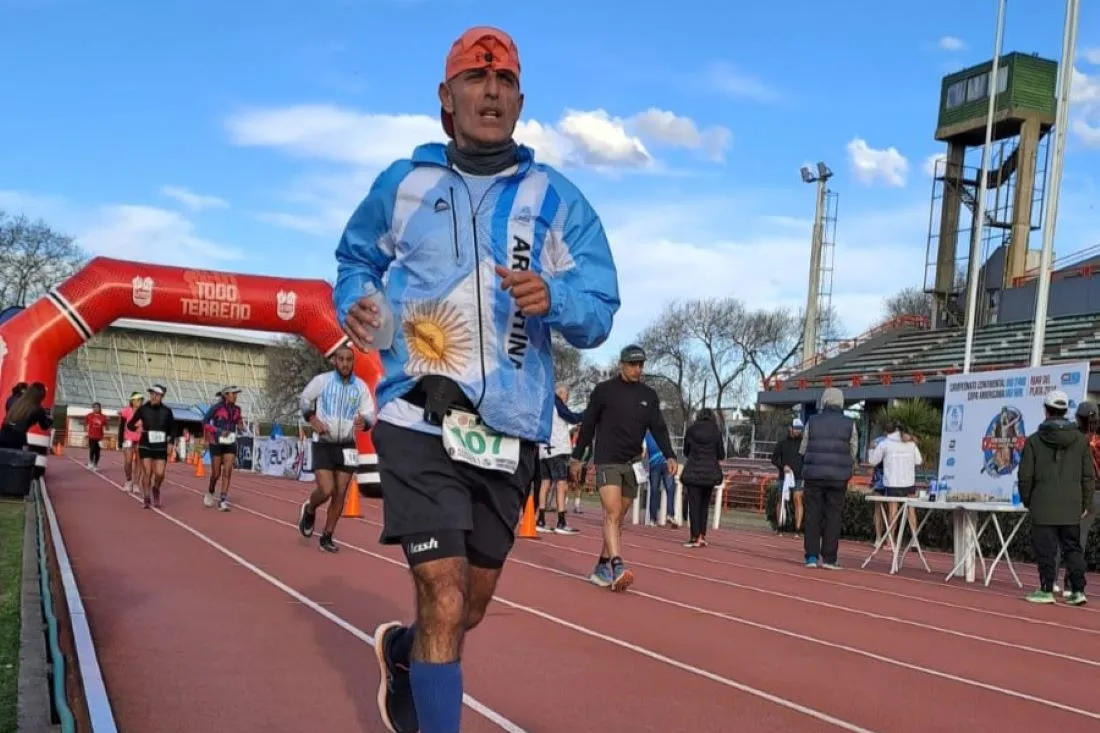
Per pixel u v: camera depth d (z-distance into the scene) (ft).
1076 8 61.46
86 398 289.53
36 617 19.86
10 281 188.55
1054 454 34.76
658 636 23.12
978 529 47.42
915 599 33.81
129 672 17.22
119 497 61.72
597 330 11.29
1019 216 134.21
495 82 11.55
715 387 228.84
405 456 10.92
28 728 12.77
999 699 18.75
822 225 159.94
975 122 138.62
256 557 33.78
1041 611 32.68
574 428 72.33
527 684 17.80
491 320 11.32
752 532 68.80
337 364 36.24
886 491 52.80
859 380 139.44
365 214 12.01
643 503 73.46
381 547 38.70
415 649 10.68
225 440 54.90
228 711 15.15
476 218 11.50
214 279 68.08
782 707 17.11
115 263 67.05
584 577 33.68
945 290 146.92
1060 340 115.65
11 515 43.60
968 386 42.86
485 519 11.47
